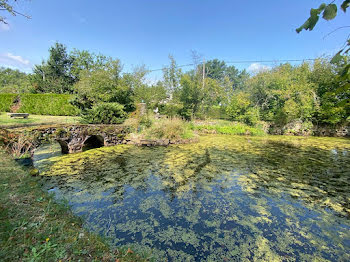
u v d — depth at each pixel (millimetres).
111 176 4176
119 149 6922
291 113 12555
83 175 4172
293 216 2793
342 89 919
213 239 2242
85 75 11578
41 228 1656
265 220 2674
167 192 3479
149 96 13875
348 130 12273
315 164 5531
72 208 2785
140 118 9203
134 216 2678
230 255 1995
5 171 2994
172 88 16719
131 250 1898
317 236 2352
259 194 3498
